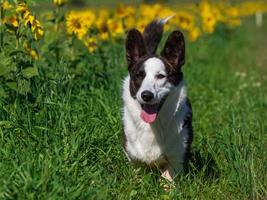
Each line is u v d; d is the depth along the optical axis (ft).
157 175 18.81
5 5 21.22
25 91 20.21
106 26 30.78
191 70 37.29
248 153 19.62
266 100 30.89
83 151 18.54
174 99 18.38
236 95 33.35
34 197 15.08
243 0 114.73
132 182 17.98
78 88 23.82
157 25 21.34
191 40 46.34
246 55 55.21
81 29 24.97
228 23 61.00
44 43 25.00
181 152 18.79
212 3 60.95
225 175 19.77
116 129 20.85
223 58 50.85
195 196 17.99
